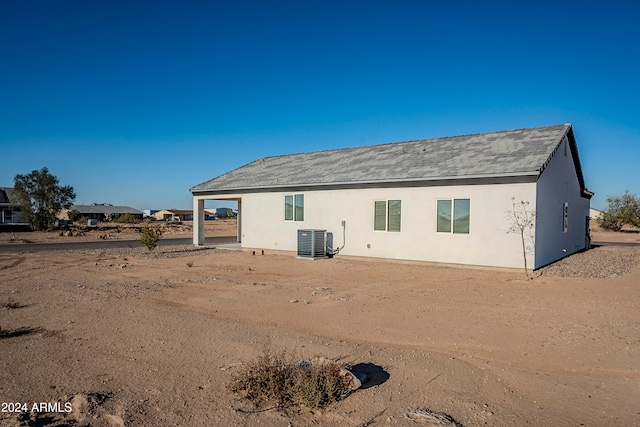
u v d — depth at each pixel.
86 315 8.47
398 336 7.15
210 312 8.84
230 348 6.40
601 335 7.21
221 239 34.62
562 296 10.51
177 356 6.05
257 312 8.84
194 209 25.36
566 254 19.48
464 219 15.80
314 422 4.25
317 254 18.92
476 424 4.24
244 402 4.65
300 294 10.84
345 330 7.51
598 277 13.47
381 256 17.91
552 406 4.66
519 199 14.72
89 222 60.53
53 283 12.38
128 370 5.52
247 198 22.94
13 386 4.98
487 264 15.30
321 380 4.77
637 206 48.66
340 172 20.09
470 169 15.74
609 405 4.69
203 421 4.23
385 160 20.11
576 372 5.63
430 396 4.84
